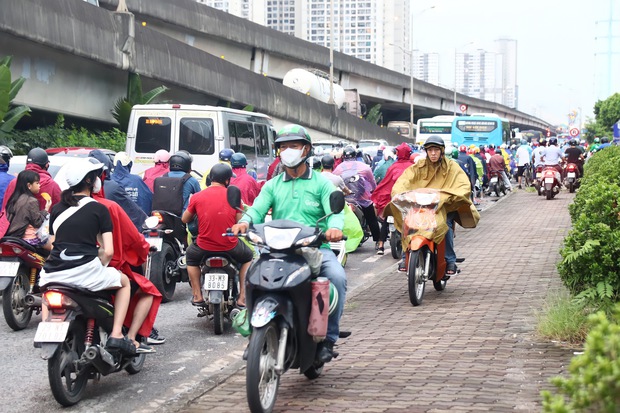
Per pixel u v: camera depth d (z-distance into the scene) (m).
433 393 6.25
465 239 16.64
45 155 9.90
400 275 12.55
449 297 10.38
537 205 25.30
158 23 43.41
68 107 30.80
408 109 93.25
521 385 6.34
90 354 6.38
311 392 6.46
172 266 11.04
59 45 26.95
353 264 14.59
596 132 95.44
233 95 39.12
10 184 9.57
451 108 95.00
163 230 10.76
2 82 22.69
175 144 17.12
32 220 9.30
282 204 6.51
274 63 57.41
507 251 14.65
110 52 29.88
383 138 61.00
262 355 5.88
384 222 15.70
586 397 3.20
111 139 30.47
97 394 6.93
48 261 6.40
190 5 44.47
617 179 10.93
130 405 6.61
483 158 29.20
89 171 6.57
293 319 5.84
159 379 7.41
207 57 36.84
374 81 74.62
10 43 26.59
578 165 31.06
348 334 6.78
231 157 11.68
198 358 8.19
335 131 51.81
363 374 6.91
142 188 11.09
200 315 9.55
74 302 6.30
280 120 44.94
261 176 19.14
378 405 6.03
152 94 32.41
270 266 5.79
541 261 13.26
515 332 8.18
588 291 7.97
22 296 9.46
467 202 10.13
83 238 6.42
